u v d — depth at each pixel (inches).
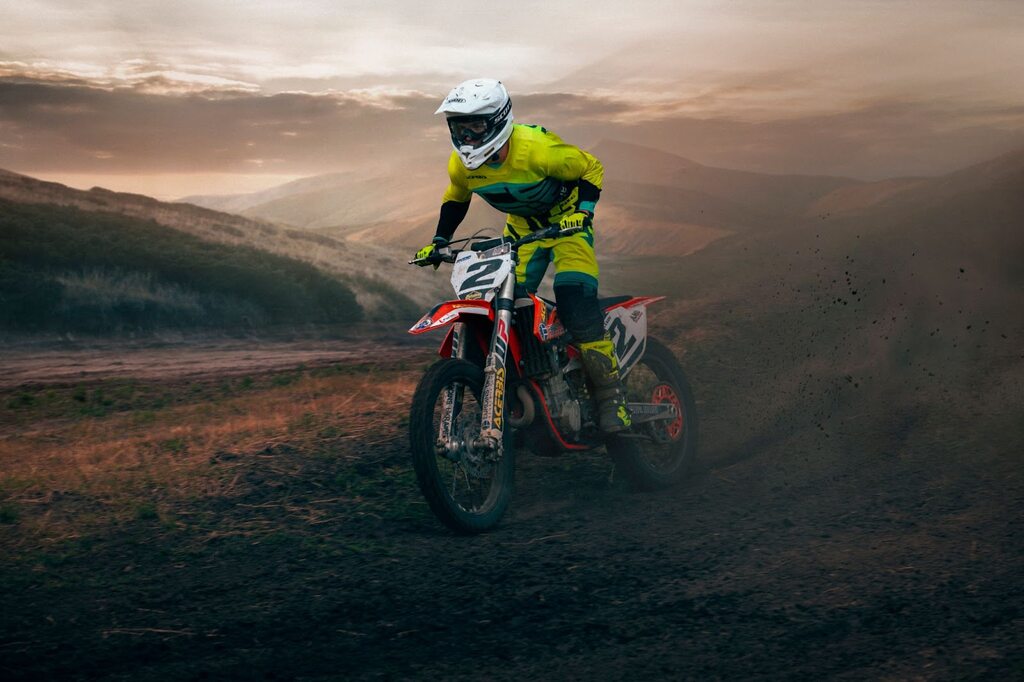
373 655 120.3
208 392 437.7
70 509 198.2
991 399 244.4
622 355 209.6
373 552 166.6
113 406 397.7
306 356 690.8
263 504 200.4
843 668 107.7
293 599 143.1
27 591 148.9
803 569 143.6
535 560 157.2
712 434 253.8
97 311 836.6
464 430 179.3
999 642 111.0
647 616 129.1
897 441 222.5
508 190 187.0
